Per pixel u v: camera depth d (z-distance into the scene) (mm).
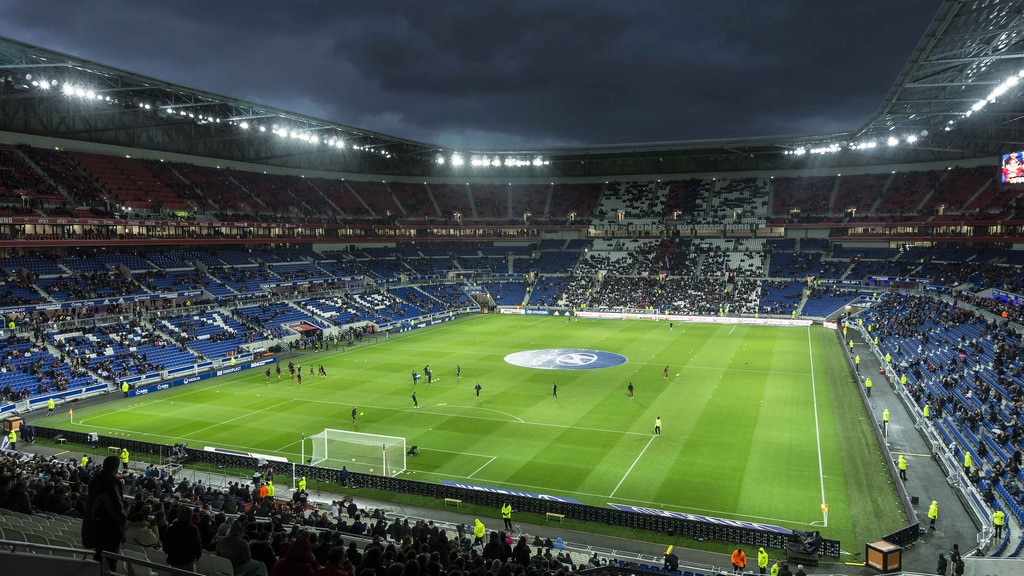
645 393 61594
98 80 69812
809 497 37406
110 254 89875
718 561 30594
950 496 37156
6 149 82125
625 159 141250
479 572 16812
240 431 51094
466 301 125562
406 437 49156
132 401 61094
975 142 113750
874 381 65375
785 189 133000
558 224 138875
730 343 89500
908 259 112000
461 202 144750
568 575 20594
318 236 116562
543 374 70375
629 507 36031
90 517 10625
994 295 82812
